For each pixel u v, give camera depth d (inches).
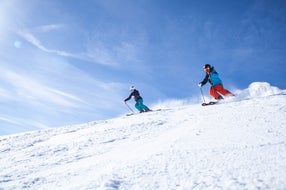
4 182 193.5
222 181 125.1
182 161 169.2
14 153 327.0
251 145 188.4
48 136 434.0
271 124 249.9
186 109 487.5
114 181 142.2
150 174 149.7
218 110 388.8
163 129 335.3
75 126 506.3
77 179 166.6
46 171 216.8
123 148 264.8
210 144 206.5
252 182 119.0
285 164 138.9
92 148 292.5
